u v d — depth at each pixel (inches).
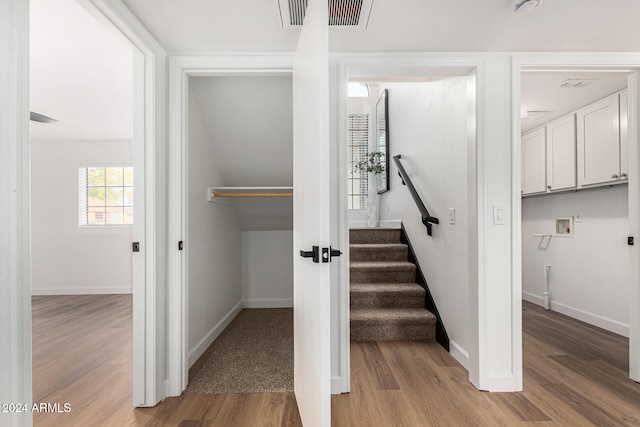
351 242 150.6
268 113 102.2
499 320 78.4
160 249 74.5
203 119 101.5
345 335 77.2
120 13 59.4
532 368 89.8
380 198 192.1
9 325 37.3
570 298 141.6
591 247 131.3
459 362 93.3
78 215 189.3
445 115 105.7
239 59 79.2
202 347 99.3
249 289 155.2
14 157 37.7
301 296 67.6
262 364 91.9
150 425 64.1
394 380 82.7
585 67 80.4
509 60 79.9
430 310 116.8
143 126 71.8
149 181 71.9
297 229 72.6
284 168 122.0
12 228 37.5
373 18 65.5
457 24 67.6
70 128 167.9
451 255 101.0
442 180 108.3
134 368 70.9
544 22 66.7
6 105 36.9
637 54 79.3
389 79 95.2
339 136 79.0
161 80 75.7
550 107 125.6
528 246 169.5
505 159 79.5
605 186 123.2
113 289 189.0
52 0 69.9
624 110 107.8
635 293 82.9
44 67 103.1
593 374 86.1
